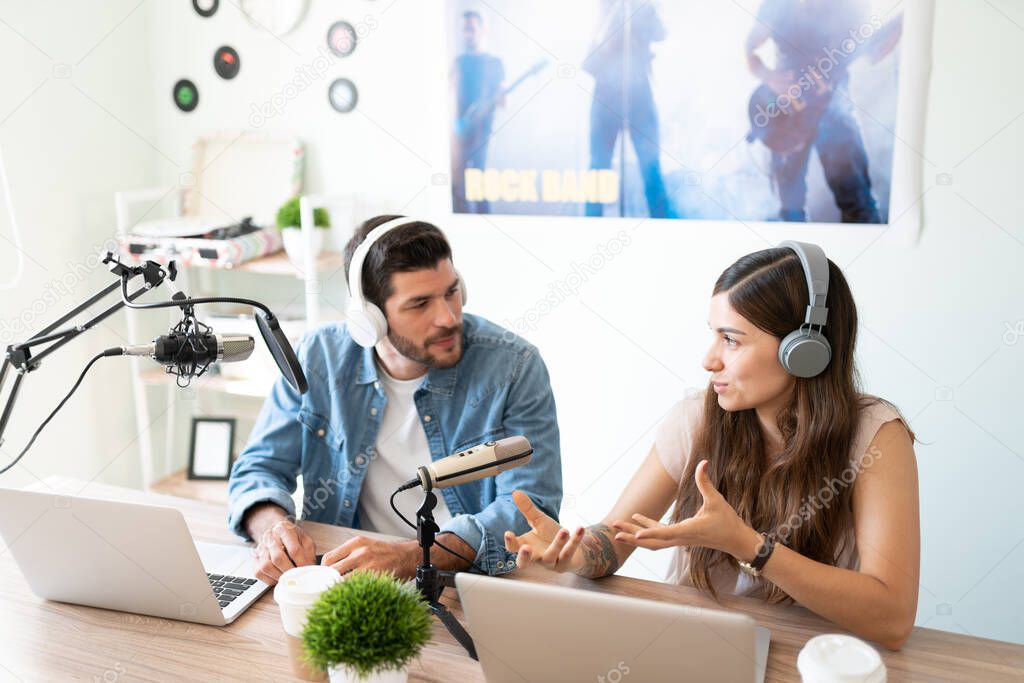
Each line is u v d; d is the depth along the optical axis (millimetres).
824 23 2352
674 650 1023
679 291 2666
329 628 1068
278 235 2963
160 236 2834
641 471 1654
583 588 1465
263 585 1466
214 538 1649
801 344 1361
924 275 2408
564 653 1081
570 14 2588
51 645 1323
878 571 1317
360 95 2869
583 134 2658
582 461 2908
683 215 2609
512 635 1100
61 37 2814
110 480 3137
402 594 1114
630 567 2842
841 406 1426
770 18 2398
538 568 1538
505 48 2672
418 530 1333
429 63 2754
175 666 1262
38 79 2764
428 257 1599
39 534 1362
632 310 2734
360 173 2939
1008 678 1196
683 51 2502
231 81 3023
